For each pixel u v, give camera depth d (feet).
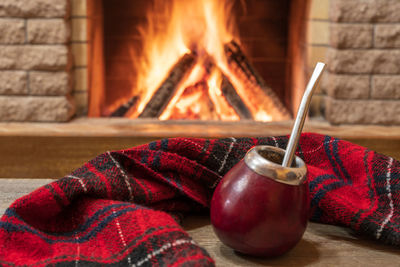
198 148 2.09
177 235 1.58
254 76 7.22
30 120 6.23
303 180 1.63
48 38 6.00
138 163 1.98
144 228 1.63
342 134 5.78
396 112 6.08
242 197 1.62
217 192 1.70
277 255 1.69
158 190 1.97
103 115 7.54
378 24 5.87
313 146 2.25
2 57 6.04
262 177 1.61
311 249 1.80
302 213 1.63
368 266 1.69
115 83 8.12
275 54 8.21
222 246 1.80
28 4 5.90
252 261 1.70
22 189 2.24
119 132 5.88
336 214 1.92
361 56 5.96
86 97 6.56
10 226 1.67
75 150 5.51
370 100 6.09
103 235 1.70
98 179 1.86
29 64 6.07
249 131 5.96
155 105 6.74
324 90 6.45
